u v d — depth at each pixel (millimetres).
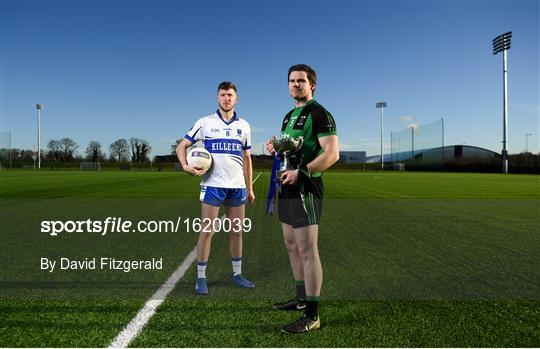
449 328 2215
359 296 2766
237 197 3127
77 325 2248
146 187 14781
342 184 17453
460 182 19094
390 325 2254
